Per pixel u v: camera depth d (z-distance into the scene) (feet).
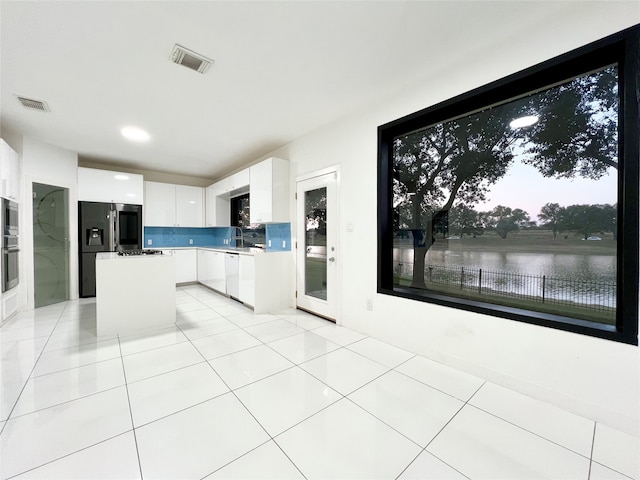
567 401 5.41
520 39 5.98
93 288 14.80
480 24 5.81
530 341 5.86
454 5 5.32
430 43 6.39
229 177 16.16
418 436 4.74
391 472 4.02
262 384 6.33
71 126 10.77
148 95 8.52
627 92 4.84
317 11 5.41
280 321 10.94
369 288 9.27
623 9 4.84
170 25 5.72
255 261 11.94
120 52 6.53
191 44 6.31
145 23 5.65
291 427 4.93
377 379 6.57
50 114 9.71
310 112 9.81
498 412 5.38
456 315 7.07
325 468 4.08
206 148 13.60
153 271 10.18
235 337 9.22
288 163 12.82
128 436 4.66
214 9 5.32
